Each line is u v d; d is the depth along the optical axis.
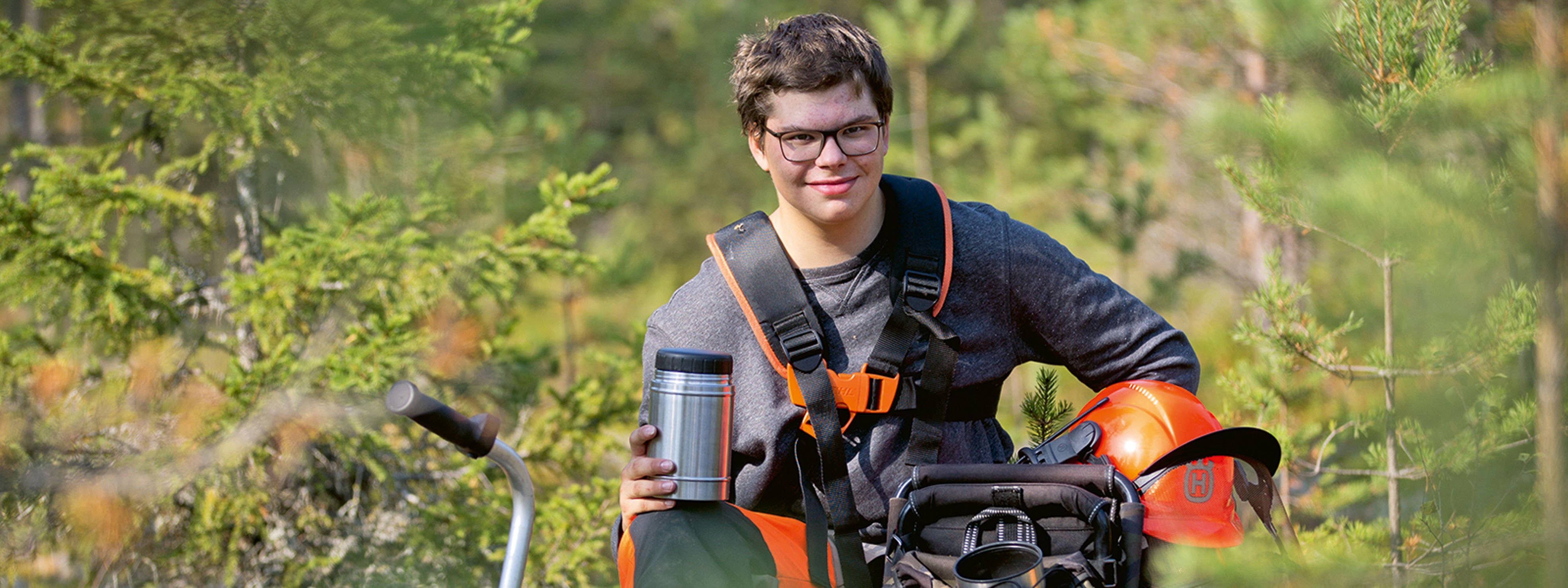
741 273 4.36
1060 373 11.82
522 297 13.30
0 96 13.73
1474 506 5.15
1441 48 5.05
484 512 8.18
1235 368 8.94
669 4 25.95
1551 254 3.81
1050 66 14.36
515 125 13.34
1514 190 4.30
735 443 4.40
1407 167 4.66
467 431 3.36
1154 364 4.48
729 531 4.00
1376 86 5.13
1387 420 6.07
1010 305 4.44
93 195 7.38
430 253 8.09
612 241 20.27
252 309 7.55
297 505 8.06
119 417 7.43
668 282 21.75
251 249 8.39
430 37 8.09
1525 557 4.45
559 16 25.94
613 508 8.41
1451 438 5.39
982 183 15.19
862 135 4.14
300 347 7.97
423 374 8.43
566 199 8.77
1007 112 18.03
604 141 14.23
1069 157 16.09
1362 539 6.01
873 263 4.37
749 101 4.27
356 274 7.86
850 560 4.16
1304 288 6.69
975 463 4.31
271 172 8.84
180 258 8.34
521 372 8.95
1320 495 7.36
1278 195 5.65
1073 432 4.27
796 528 4.37
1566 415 3.77
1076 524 3.89
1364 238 5.04
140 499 7.13
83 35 7.71
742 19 25.34
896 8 18.78
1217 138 5.41
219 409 7.34
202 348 8.30
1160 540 3.92
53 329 8.66
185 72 7.71
